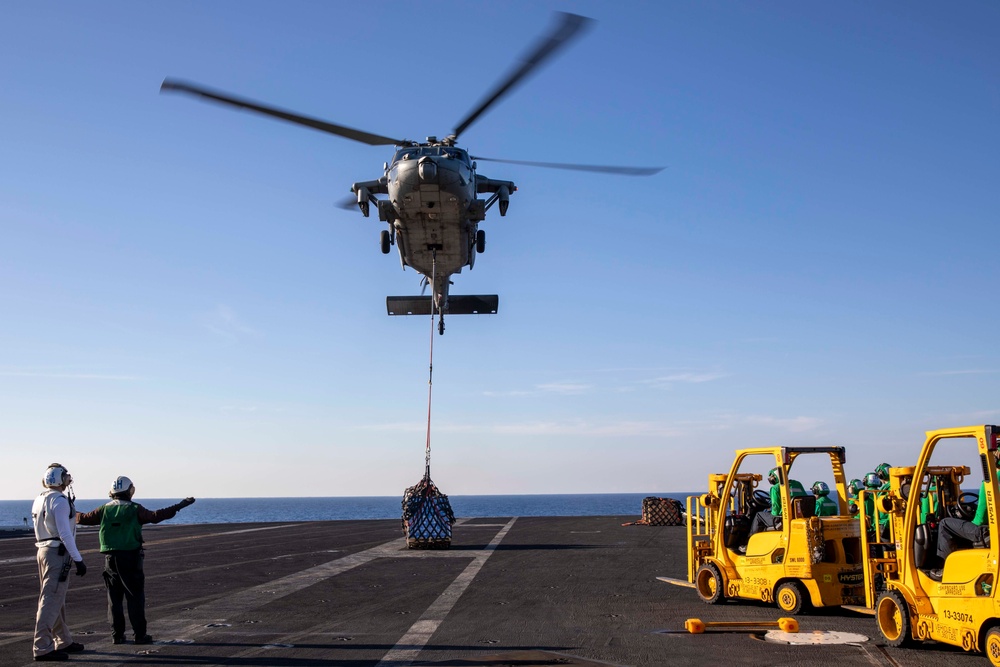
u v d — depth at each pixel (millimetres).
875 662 7766
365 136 18109
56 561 8227
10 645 8820
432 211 18766
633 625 9875
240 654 8305
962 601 7594
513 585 13586
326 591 12953
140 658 8180
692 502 12945
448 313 24000
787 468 10648
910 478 8805
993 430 7223
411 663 7855
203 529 30688
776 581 10695
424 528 19938
